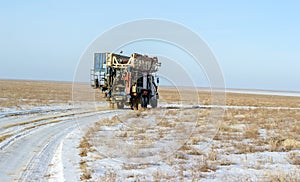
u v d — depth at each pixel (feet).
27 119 63.46
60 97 137.08
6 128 50.19
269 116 85.56
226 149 38.45
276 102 186.29
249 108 112.68
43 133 47.09
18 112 72.79
